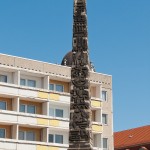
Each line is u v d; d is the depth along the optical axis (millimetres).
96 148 66938
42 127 63469
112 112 74188
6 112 60250
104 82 74250
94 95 71688
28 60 66000
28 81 65375
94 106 69250
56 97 65562
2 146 58312
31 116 62281
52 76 66312
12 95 61375
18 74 62906
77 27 33812
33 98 63156
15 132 60812
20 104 63719
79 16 33938
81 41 33562
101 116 69938
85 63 33312
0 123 60500
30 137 63438
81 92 32906
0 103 61781
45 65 67625
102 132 69438
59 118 64875
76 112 32562
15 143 59500
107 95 74250
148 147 81688
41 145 61625
